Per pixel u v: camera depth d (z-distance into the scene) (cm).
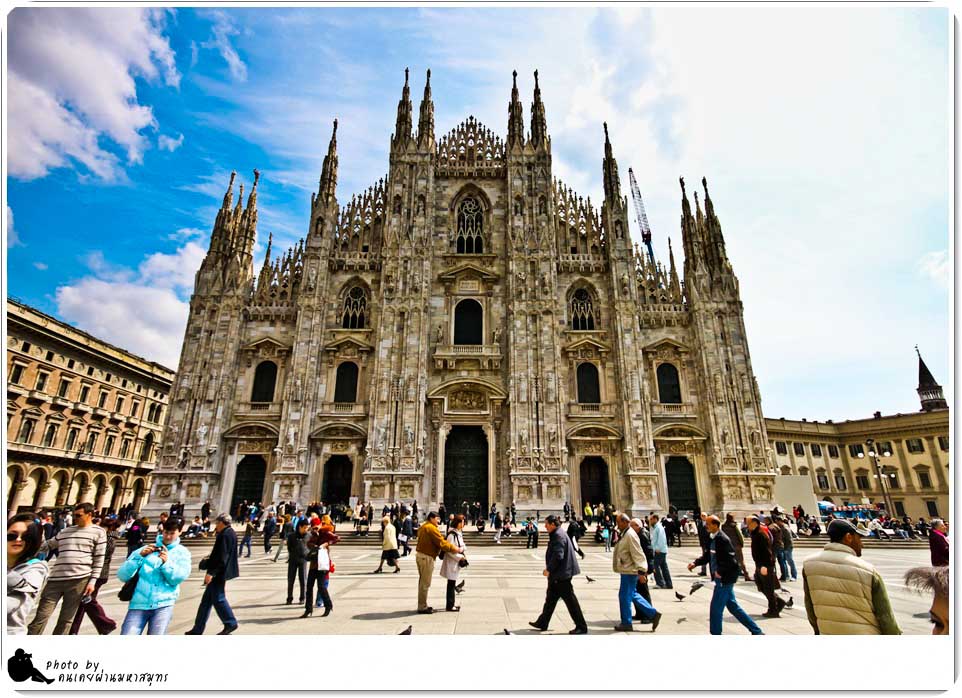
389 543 2238
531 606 1480
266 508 4475
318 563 1382
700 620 1315
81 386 6750
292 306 5300
